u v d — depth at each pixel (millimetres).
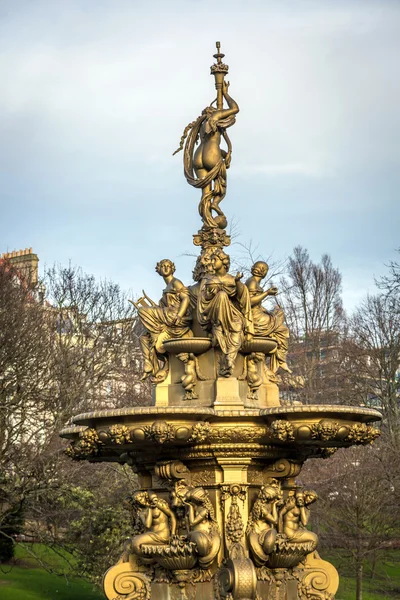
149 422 8781
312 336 40375
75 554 28094
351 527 24078
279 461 9586
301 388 31469
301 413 8719
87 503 25266
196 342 9461
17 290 29781
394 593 25219
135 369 34656
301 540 9430
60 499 25406
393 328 37844
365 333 39969
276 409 8781
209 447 9172
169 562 9164
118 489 26062
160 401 9742
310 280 42469
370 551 23438
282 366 10094
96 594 26875
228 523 9180
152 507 9367
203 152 10312
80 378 29391
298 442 9047
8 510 25312
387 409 34250
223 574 8977
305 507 9656
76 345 32469
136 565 9617
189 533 9102
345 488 23938
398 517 24172
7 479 25047
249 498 9422
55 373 28312
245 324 9648
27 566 29672
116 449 9594
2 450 25734
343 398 36094
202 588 9164
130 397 31516
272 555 9312
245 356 9844
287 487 9773
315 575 9797
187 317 9812
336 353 40188
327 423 8664
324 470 24578
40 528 28000
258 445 9258
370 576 26156
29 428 27859
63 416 27312
